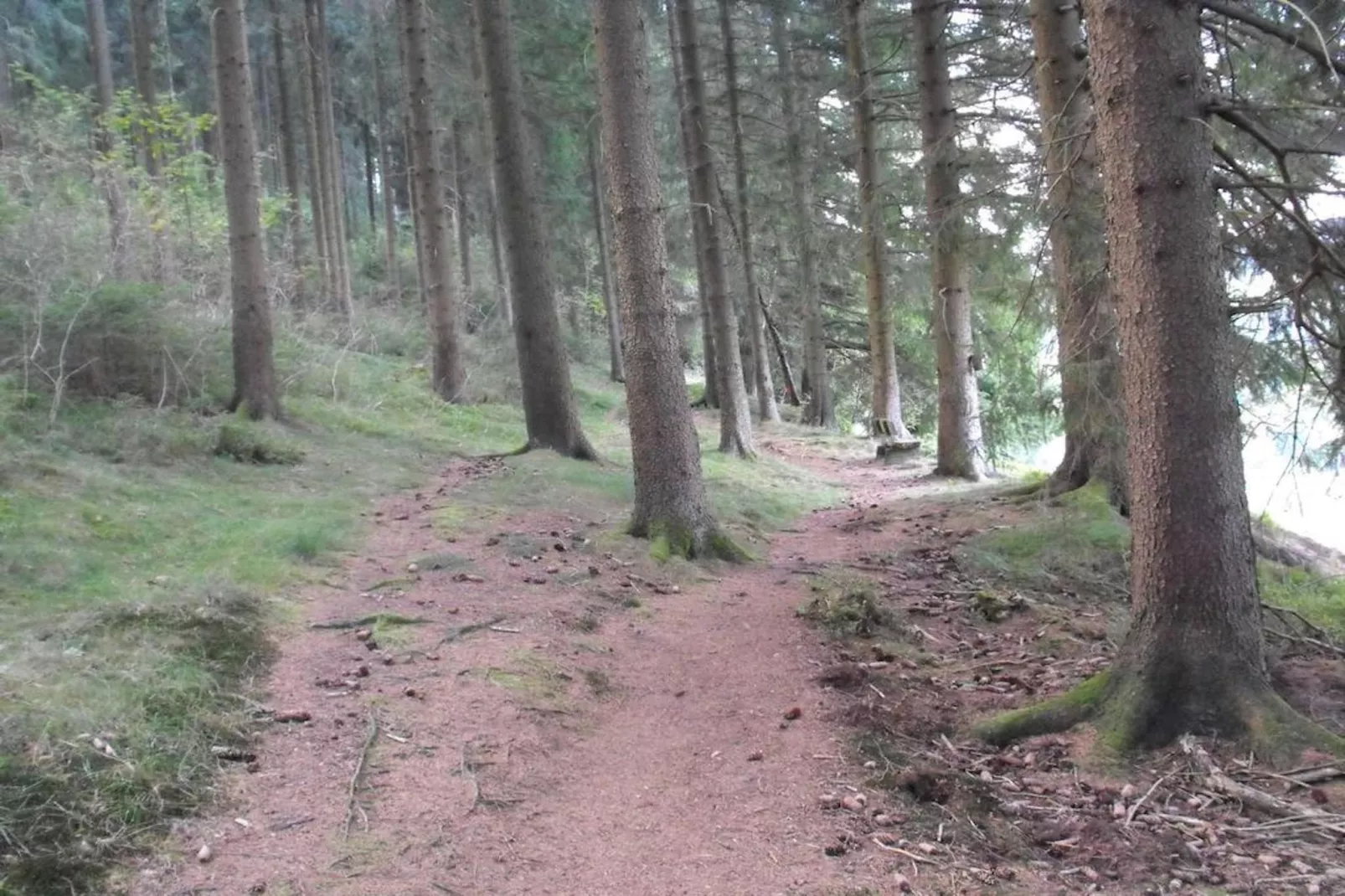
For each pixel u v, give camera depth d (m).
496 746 4.27
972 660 6.09
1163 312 4.51
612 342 29.09
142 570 5.93
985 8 13.30
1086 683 4.79
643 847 3.53
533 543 8.01
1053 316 8.87
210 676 4.52
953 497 12.23
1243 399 6.55
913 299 21.30
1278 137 5.72
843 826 3.68
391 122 35.59
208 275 14.18
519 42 21.11
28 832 3.04
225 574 5.96
